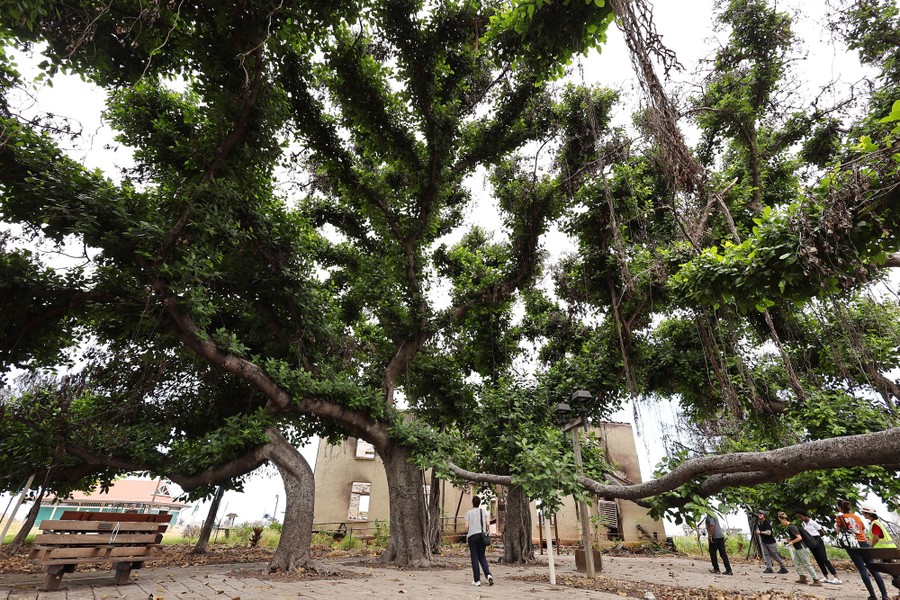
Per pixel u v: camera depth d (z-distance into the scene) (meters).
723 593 7.60
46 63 7.20
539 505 8.02
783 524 9.79
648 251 10.27
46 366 10.23
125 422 11.69
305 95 12.14
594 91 11.66
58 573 7.07
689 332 13.20
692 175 5.59
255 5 7.95
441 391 15.90
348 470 22.91
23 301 8.30
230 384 13.34
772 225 5.02
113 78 8.78
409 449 12.09
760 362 10.42
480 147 14.18
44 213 7.84
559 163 11.91
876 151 4.07
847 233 4.18
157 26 7.91
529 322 18.02
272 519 28.09
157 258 8.40
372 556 14.87
